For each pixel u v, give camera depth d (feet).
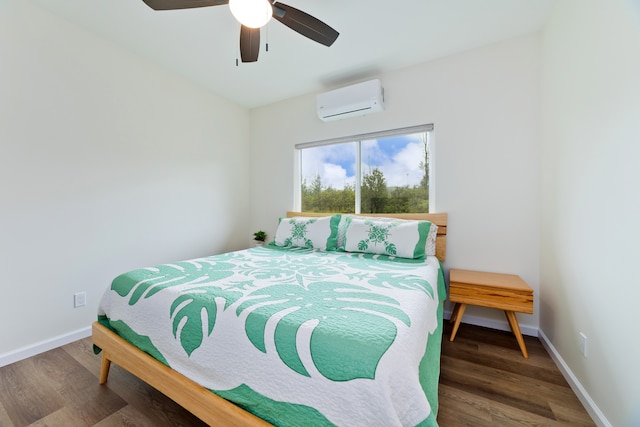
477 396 4.57
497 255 7.17
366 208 9.36
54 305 6.14
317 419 2.57
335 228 8.23
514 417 4.11
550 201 6.05
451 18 6.21
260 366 2.96
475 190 7.42
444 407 4.31
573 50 4.97
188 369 3.55
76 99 6.44
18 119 5.57
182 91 8.96
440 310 5.64
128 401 4.43
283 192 10.94
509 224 7.04
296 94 10.32
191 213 9.33
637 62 3.30
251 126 11.75
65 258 6.31
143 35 6.82
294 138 10.61
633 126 3.36
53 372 5.22
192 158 9.36
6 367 5.36
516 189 6.95
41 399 4.47
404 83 8.36
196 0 4.59
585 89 4.53
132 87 7.57
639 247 3.24
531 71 6.76
